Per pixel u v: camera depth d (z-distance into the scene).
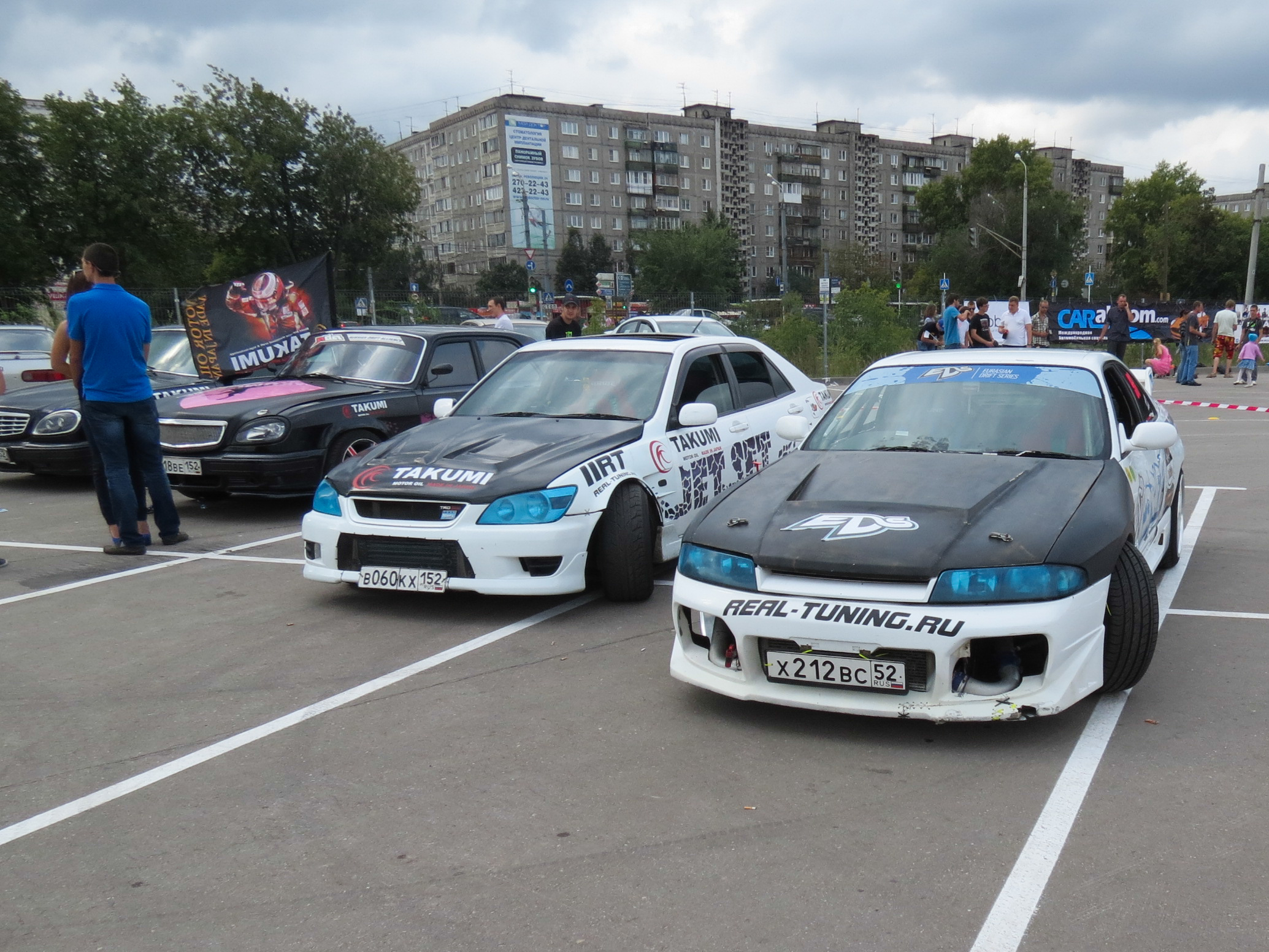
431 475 5.22
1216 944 2.36
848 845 2.87
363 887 2.73
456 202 108.12
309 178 49.47
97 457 6.79
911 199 132.88
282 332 10.59
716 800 3.17
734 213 116.38
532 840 2.95
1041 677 3.40
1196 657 4.38
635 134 107.12
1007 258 77.56
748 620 3.57
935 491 3.92
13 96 37.97
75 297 6.50
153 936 2.53
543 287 89.12
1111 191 152.25
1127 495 3.97
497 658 4.61
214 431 7.83
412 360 8.91
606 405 6.13
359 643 4.86
